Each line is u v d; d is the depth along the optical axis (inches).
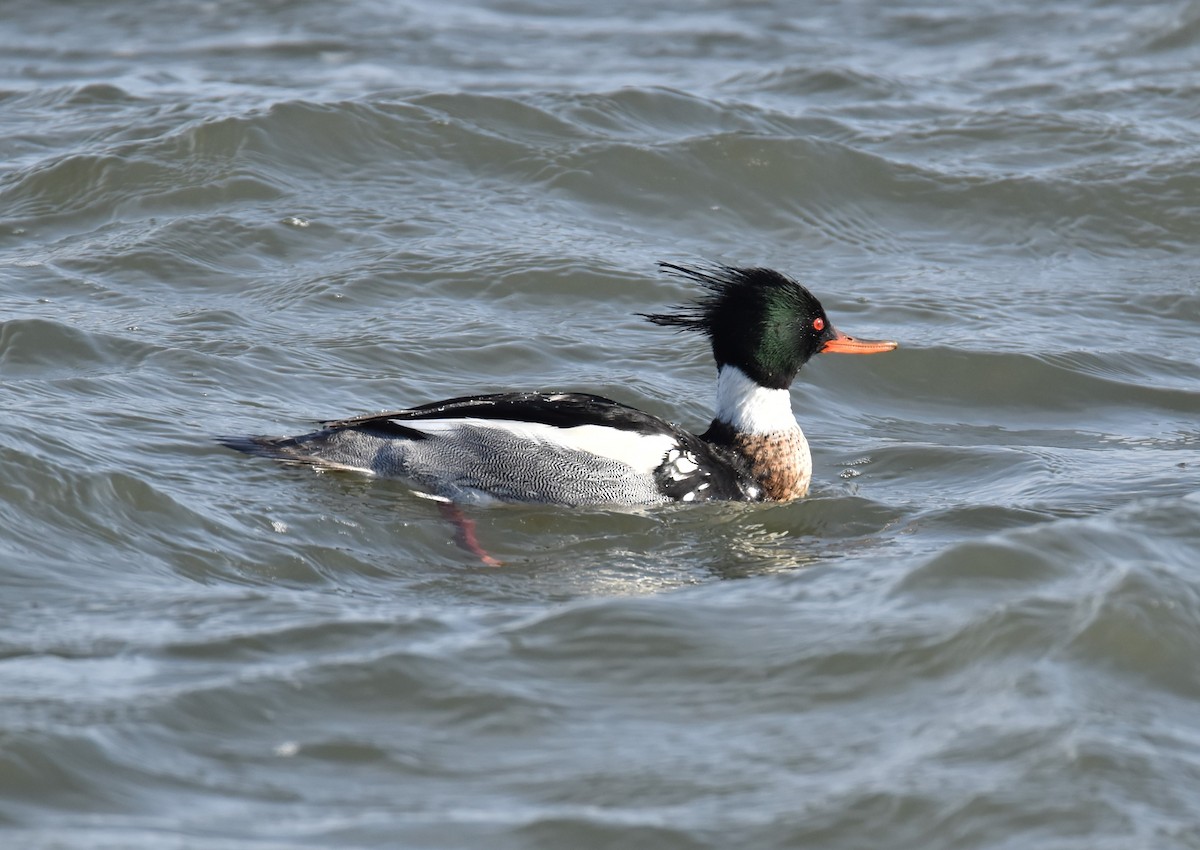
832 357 667.4
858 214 808.3
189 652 379.6
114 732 336.5
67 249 709.3
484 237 743.7
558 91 882.1
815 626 394.6
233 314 657.0
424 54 1012.5
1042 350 671.8
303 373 611.2
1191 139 883.4
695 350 664.4
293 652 382.3
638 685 368.8
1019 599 393.4
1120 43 1051.9
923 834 309.6
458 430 525.7
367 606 423.5
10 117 844.6
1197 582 405.7
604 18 1117.7
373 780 327.9
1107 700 354.9
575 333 669.9
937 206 815.7
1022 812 313.3
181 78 938.1
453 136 824.9
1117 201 818.2
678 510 524.1
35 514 455.5
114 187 758.5
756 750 339.6
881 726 347.9
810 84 954.7
